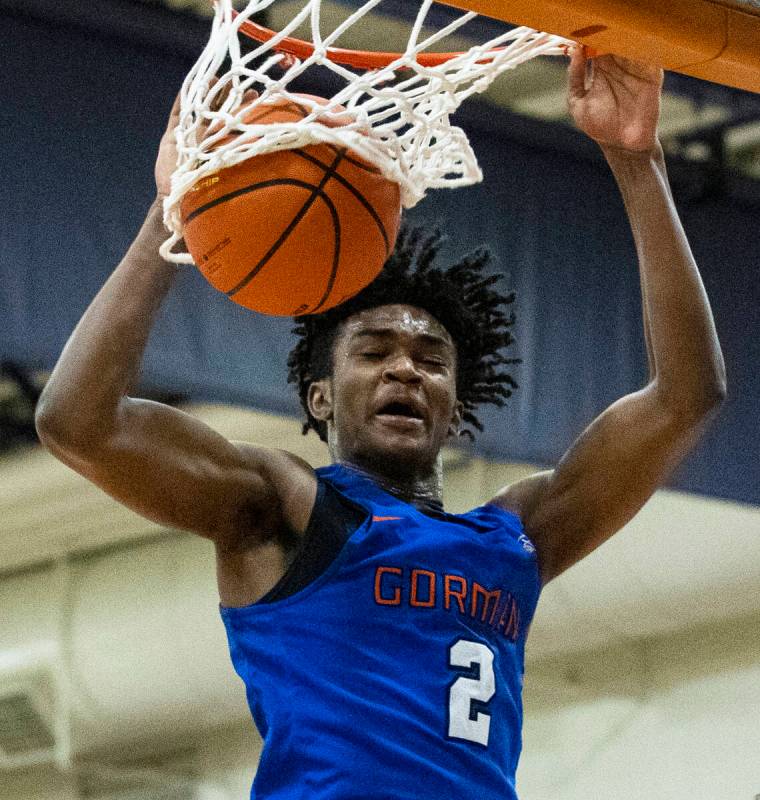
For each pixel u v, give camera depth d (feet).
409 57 9.60
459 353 11.59
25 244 21.31
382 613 9.56
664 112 31.17
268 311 9.59
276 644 9.56
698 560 35.73
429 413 10.46
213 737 39.58
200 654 38.60
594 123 10.41
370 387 10.47
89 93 22.22
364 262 9.43
